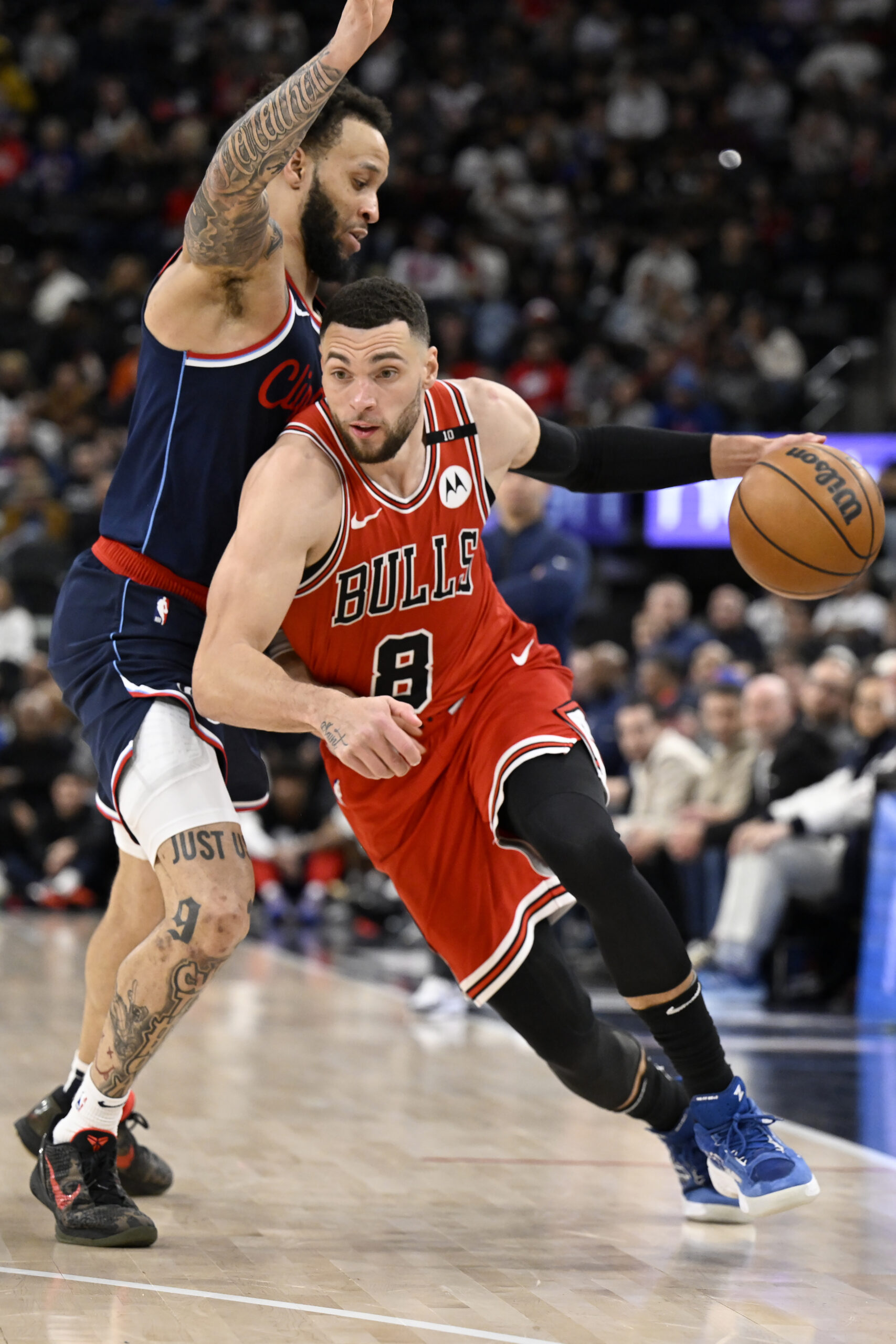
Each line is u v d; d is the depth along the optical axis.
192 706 5.32
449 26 33.22
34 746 20.53
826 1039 10.68
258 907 19.64
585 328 28.50
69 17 32.66
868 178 30.23
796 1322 4.37
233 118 31.02
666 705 16.44
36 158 30.77
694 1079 5.30
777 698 13.74
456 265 29.05
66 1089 5.98
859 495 5.69
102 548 5.52
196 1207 5.73
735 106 31.77
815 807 12.89
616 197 30.34
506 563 10.18
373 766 4.58
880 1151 6.91
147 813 5.15
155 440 5.32
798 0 33.06
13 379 26.42
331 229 5.47
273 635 4.98
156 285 5.20
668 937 5.11
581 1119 7.60
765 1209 5.15
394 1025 10.89
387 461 5.07
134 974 5.09
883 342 27.17
